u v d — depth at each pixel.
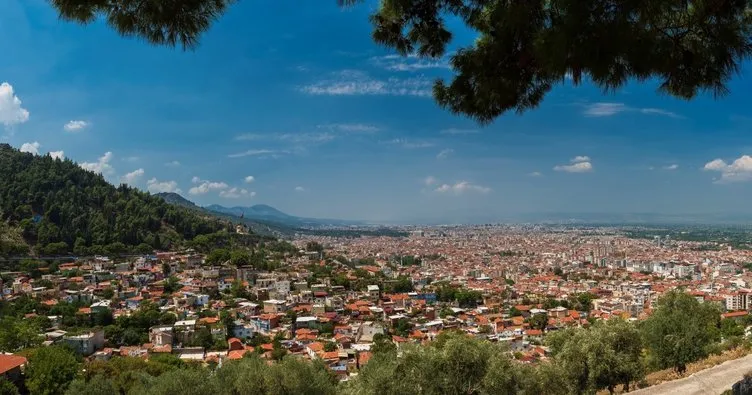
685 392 33.69
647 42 7.88
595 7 7.35
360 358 82.38
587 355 38.47
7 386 55.53
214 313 120.50
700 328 44.53
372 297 153.88
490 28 9.78
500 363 31.34
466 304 152.12
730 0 7.91
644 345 46.03
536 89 10.41
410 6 10.88
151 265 178.00
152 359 76.44
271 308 128.25
